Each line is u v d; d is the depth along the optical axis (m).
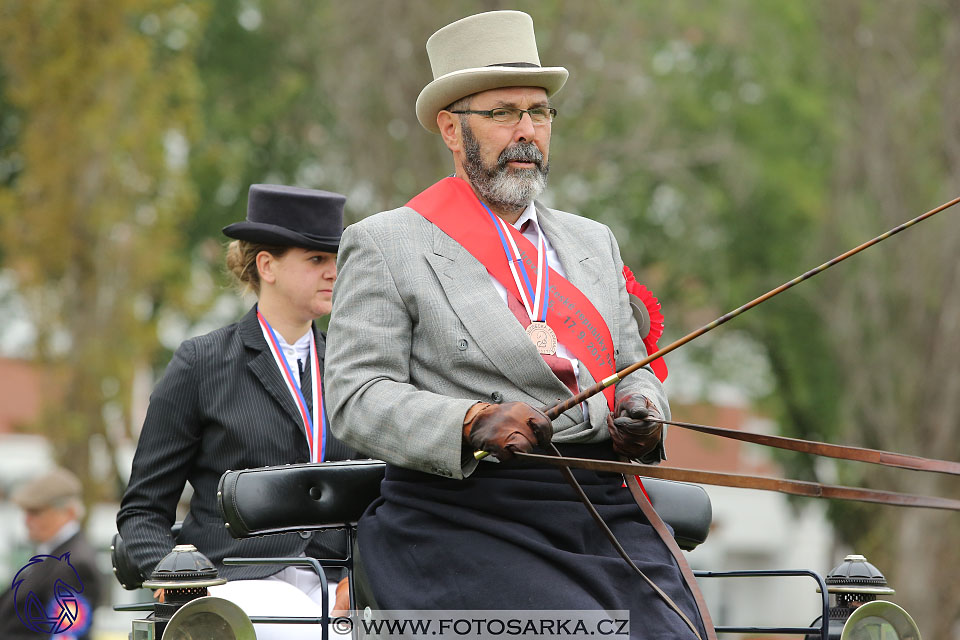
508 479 15.73
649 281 91.69
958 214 71.62
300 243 20.92
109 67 69.00
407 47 67.00
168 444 20.55
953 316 71.44
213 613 15.37
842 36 75.00
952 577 69.56
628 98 77.56
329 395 16.33
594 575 15.08
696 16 84.88
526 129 16.81
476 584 15.12
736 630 17.42
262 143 89.06
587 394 15.02
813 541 136.88
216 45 88.94
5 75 77.00
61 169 69.06
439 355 16.19
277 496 17.36
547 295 16.62
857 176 74.56
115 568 20.91
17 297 80.88
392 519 15.93
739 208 91.69
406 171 67.06
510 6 67.81
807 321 91.00
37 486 29.70
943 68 72.25
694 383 97.25
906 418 71.75
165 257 73.00
